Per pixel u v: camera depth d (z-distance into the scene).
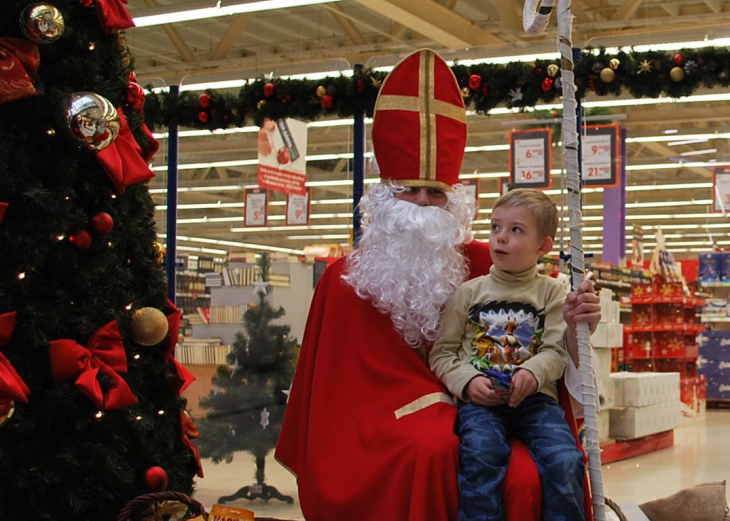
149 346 2.77
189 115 5.04
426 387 2.40
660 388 6.99
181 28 10.98
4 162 2.29
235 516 2.46
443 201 2.64
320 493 2.34
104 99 2.40
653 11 10.61
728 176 8.10
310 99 4.78
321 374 2.53
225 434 5.02
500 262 2.32
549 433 2.19
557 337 2.28
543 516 2.11
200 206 9.46
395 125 2.63
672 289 8.95
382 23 10.91
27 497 2.35
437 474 2.16
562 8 2.22
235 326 5.89
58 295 2.43
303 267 5.94
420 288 2.47
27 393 2.28
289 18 10.73
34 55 2.35
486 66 4.46
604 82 4.33
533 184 5.84
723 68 4.18
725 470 6.00
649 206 13.65
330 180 6.54
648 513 2.92
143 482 2.63
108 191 2.58
